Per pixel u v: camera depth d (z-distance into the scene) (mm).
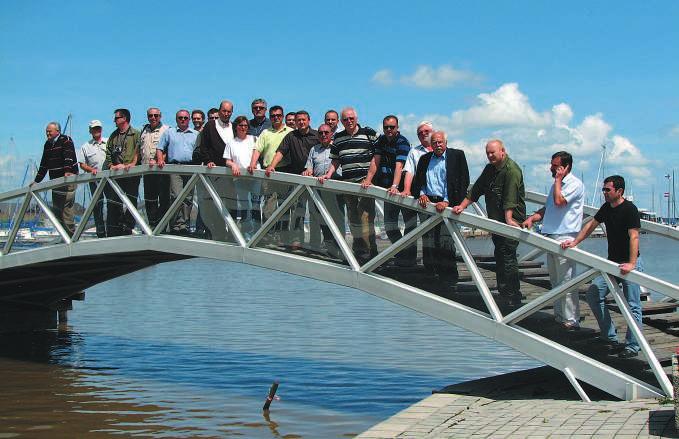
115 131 13430
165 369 14469
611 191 8586
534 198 12125
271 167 11234
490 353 15641
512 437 6668
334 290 31891
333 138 10859
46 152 14258
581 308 9023
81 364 15148
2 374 14203
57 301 20062
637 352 8672
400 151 10219
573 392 9164
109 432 10109
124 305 25906
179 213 12445
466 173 9992
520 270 9383
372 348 16422
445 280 9930
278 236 11367
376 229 10422
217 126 12164
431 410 8039
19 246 14836
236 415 10883
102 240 13445
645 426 6723
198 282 37281
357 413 10922
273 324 20578
